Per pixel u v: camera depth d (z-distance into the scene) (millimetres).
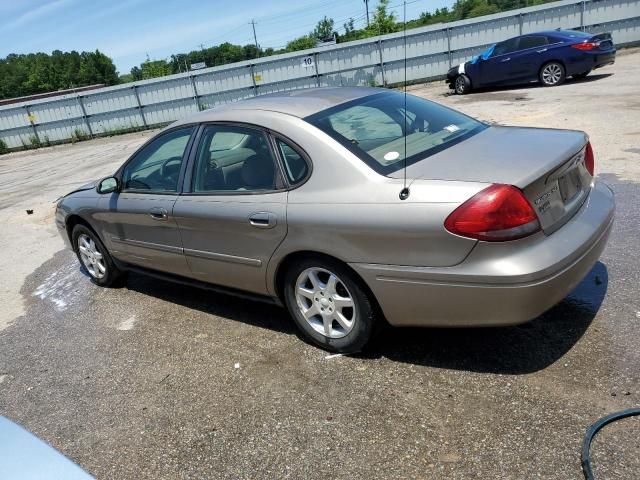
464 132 3535
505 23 20078
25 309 5133
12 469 1605
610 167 6559
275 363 3500
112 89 22609
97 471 2783
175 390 3383
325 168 3162
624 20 19359
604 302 3582
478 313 2781
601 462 2326
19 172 16297
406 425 2746
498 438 2561
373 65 21484
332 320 3402
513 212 2635
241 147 3600
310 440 2752
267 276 3555
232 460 2709
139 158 4434
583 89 12969
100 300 5047
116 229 4680
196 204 3824
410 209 2803
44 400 3504
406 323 3074
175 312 4527
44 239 7574
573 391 2791
